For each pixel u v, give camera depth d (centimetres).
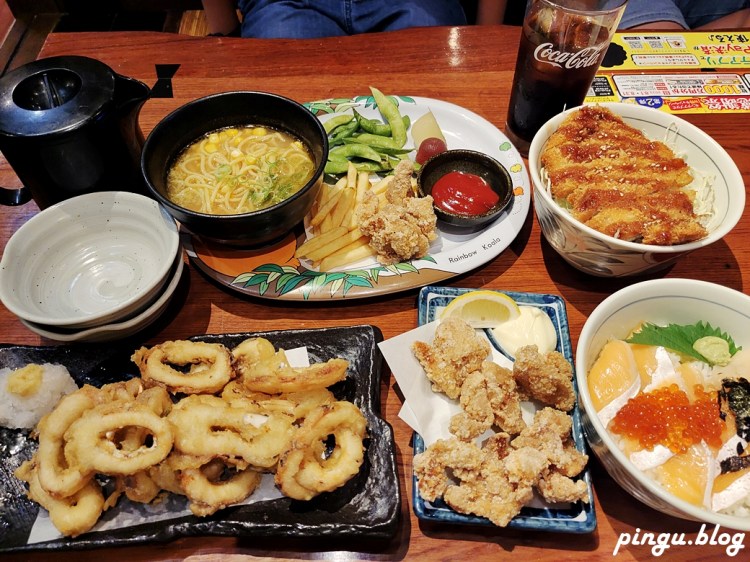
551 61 51
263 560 37
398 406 43
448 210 52
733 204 44
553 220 45
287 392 40
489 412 39
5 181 56
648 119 51
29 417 40
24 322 42
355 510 37
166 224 45
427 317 46
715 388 39
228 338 45
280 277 48
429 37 69
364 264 50
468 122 60
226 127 55
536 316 44
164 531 36
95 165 46
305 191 44
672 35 69
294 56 67
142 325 44
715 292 40
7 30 98
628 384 38
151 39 69
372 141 59
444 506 37
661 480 35
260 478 38
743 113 61
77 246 47
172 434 36
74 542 35
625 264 45
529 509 36
